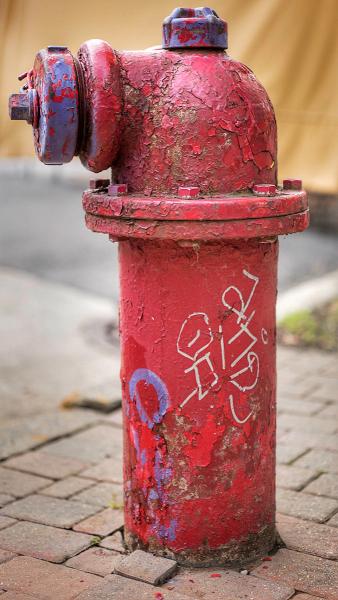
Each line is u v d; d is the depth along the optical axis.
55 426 4.50
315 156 4.24
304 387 5.17
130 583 2.78
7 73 4.86
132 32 4.41
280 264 9.34
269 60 4.19
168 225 2.54
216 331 2.71
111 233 2.67
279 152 4.30
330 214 11.27
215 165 2.60
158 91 2.61
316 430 4.41
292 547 3.08
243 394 2.79
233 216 2.52
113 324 6.89
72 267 9.30
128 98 2.62
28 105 2.70
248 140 2.63
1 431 4.42
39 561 3.00
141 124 2.63
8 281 8.49
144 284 2.74
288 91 4.21
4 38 4.83
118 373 5.54
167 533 2.88
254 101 2.65
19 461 4.01
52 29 4.65
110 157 2.71
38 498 3.58
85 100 2.61
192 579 2.81
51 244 10.58
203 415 2.76
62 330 6.71
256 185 2.66
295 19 4.11
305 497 3.56
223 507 2.85
